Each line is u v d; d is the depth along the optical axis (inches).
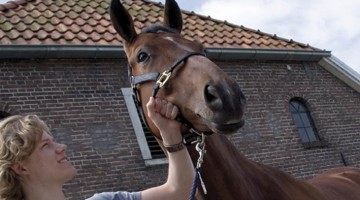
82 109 411.8
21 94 392.8
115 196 110.5
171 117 105.9
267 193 131.0
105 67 435.8
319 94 560.4
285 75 545.3
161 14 517.7
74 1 487.5
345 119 566.9
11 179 94.3
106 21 467.2
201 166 120.9
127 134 421.7
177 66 107.6
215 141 125.3
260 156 491.5
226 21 563.2
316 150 530.9
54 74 411.8
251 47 523.5
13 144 93.2
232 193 122.5
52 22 446.3
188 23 539.2
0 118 387.5
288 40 572.4
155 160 423.5
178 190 106.5
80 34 439.5
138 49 118.8
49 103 400.5
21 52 398.9
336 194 162.1
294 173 506.0
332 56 572.7
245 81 514.6
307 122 546.3
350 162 548.7
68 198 381.1
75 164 392.8
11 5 456.4
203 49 115.7
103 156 405.1
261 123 506.3
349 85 585.6
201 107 100.7
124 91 434.3
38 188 95.8
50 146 98.5
